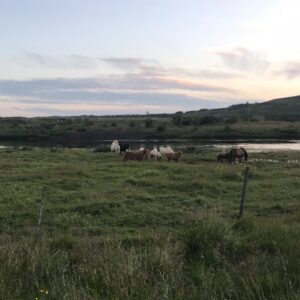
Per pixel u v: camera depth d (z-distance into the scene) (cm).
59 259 812
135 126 13200
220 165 3106
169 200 1778
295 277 687
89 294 638
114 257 786
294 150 5922
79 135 11631
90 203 1661
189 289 663
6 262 759
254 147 7188
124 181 2211
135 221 1459
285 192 1995
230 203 1727
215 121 15300
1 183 2114
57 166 2819
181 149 5503
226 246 913
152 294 621
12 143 9781
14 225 1391
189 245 919
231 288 644
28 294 654
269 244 945
